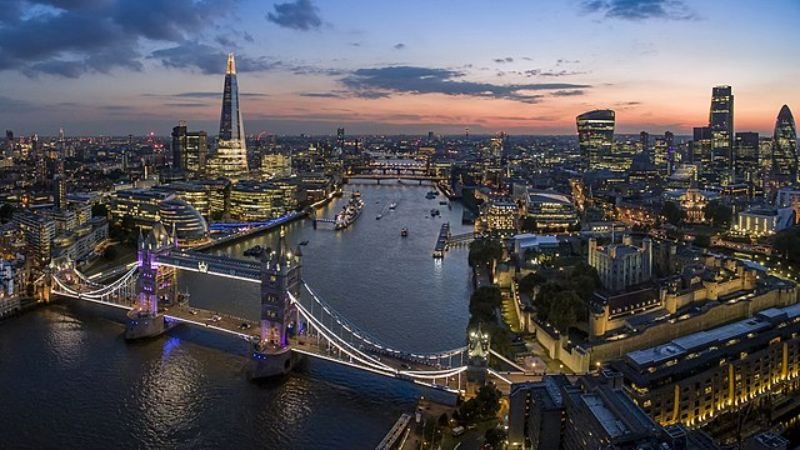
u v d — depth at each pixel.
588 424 169.62
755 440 172.12
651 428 163.38
